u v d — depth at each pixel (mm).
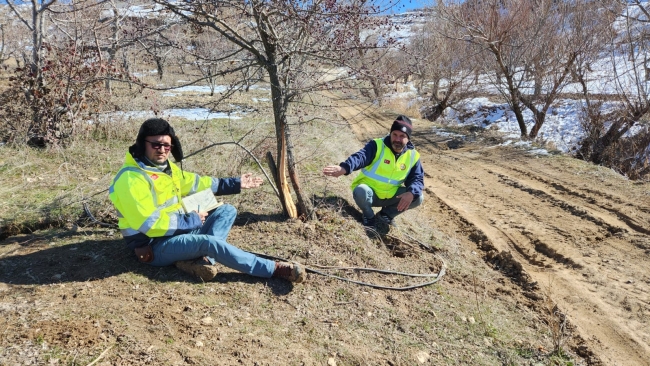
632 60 13367
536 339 4094
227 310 3576
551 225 6922
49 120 7668
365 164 5449
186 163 7281
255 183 4555
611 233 6562
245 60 4758
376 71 4824
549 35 14906
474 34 15297
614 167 12672
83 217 5062
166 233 3791
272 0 4242
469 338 3881
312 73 4949
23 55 7828
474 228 6875
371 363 3330
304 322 3619
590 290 5055
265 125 10508
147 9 5207
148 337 3109
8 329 3021
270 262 3992
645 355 4004
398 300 4246
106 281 3750
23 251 4270
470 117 21203
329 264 4527
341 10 4363
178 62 6156
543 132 17234
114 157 7551
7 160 6895
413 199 5578
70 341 2955
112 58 8242
